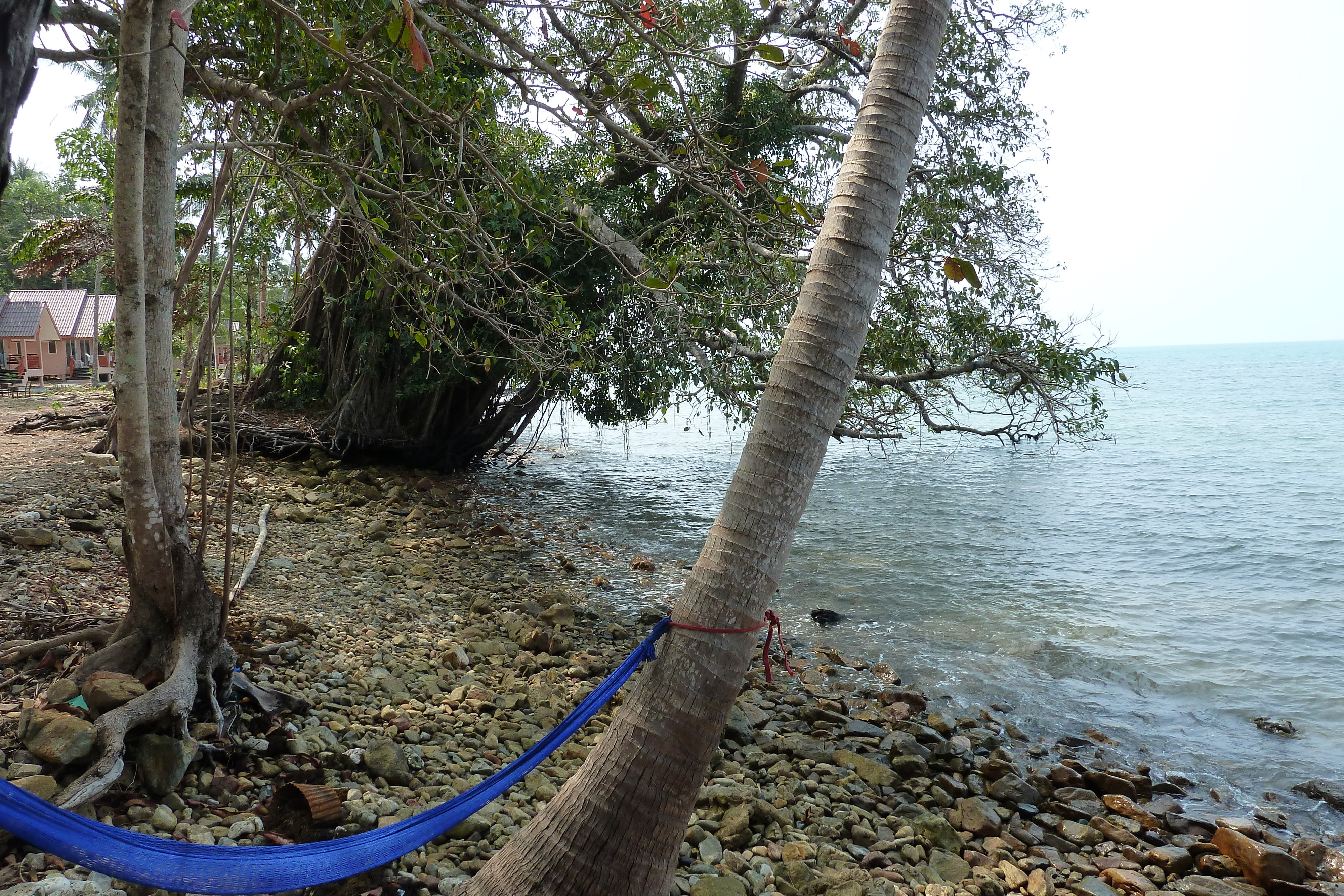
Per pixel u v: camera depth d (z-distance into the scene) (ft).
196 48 27.45
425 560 39.27
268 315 63.26
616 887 9.99
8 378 96.12
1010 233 45.55
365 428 59.72
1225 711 30.25
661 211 50.70
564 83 18.19
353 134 29.27
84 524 29.63
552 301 33.63
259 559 32.76
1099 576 48.83
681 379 50.08
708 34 36.83
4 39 6.23
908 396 44.57
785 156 52.29
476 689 23.39
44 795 12.59
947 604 42.34
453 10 19.76
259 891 8.36
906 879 17.95
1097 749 27.07
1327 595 45.34
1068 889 18.90
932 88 10.89
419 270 24.47
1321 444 125.80
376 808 15.60
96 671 15.88
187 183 42.83
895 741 25.31
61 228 60.85
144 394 16.12
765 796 20.77
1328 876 19.81
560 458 92.89
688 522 58.08
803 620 39.14
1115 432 148.15
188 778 15.15
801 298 10.73
